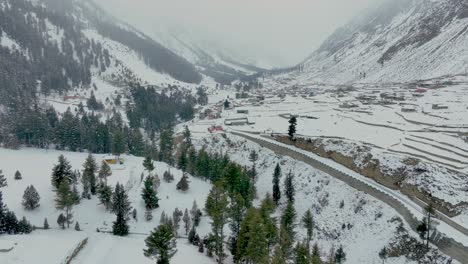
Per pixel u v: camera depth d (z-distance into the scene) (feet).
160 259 180.96
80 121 544.21
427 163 279.90
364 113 490.08
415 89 607.78
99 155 425.28
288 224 255.29
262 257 188.55
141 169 366.43
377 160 308.19
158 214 285.43
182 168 370.32
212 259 222.28
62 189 253.03
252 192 314.55
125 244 228.22
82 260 199.00
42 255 188.55
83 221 266.36
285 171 366.02
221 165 361.92
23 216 244.83
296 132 418.51
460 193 245.04
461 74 623.77
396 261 222.89
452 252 203.10
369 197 280.10
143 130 648.38
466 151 303.07
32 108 585.22
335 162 344.49
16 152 428.97
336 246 263.29
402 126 400.06
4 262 172.86
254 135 448.24
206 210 248.52
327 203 302.25
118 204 268.62
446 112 433.48
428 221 213.05
